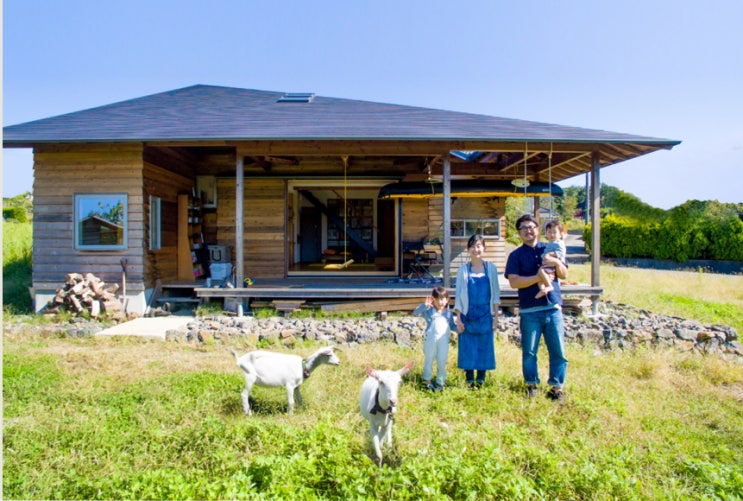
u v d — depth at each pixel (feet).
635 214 66.28
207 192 38.32
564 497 9.78
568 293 27.53
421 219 38.86
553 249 15.25
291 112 33.63
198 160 38.24
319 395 15.21
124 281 28.89
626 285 44.45
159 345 22.48
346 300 30.22
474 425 13.10
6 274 40.55
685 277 53.47
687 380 18.35
